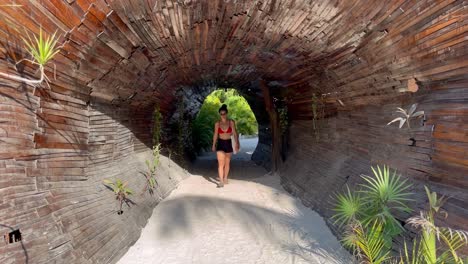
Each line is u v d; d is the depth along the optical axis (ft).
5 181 9.23
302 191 21.88
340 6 11.95
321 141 22.36
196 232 16.51
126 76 15.71
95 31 11.43
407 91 13.10
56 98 11.85
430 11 9.77
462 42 9.57
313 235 15.87
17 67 9.77
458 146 10.18
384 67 13.11
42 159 10.97
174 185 24.77
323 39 14.38
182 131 34.47
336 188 17.67
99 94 14.71
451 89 10.94
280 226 17.29
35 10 9.14
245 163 40.37
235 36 15.94
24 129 10.15
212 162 40.98
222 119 26.00
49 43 9.10
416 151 12.37
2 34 8.81
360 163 16.80
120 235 13.88
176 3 12.37
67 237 10.61
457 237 8.56
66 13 9.97
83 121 13.80
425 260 8.95
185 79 24.40
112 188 15.38
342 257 13.38
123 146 18.54
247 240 15.64
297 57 17.43
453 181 10.44
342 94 17.75
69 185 12.37
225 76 26.78
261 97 34.63
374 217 10.91
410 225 11.18
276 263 13.43
